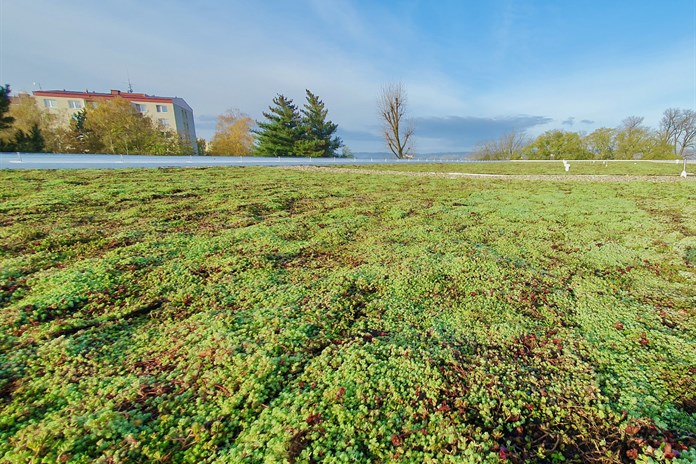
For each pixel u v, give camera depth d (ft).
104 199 27.22
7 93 77.10
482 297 11.68
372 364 8.00
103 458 5.47
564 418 6.69
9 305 10.19
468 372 7.89
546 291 12.23
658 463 5.61
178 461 5.65
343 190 37.58
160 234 18.03
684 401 7.09
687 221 22.81
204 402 6.92
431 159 125.08
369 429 6.27
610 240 18.71
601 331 9.66
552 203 29.96
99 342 8.81
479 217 24.40
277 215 24.06
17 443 5.71
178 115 161.58
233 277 12.98
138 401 6.87
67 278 11.88
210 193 32.35
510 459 5.79
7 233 16.78
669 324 10.12
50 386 7.17
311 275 13.46
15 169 43.16
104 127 93.76
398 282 12.74
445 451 5.86
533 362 8.34
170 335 9.18
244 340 8.80
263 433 6.17
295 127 119.44
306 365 8.05
